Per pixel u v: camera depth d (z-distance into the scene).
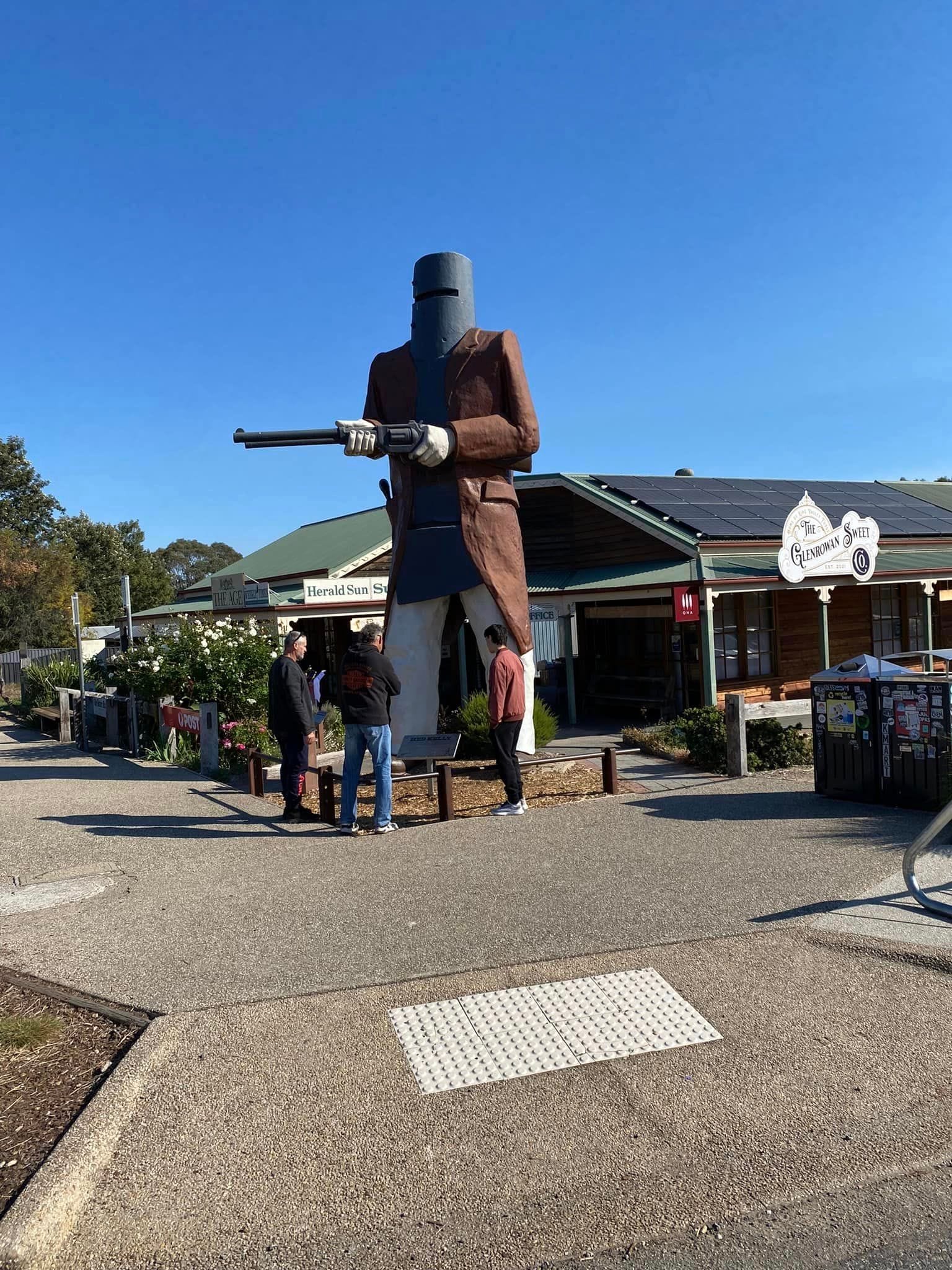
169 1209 2.88
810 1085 3.52
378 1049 3.82
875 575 14.88
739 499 17.78
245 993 4.32
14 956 4.86
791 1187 2.96
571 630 15.73
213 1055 3.78
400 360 10.25
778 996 4.23
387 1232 2.79
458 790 9.48
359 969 4.58
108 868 6.60
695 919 5.16
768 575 13.74
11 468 48.78
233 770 11.01
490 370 9.81
